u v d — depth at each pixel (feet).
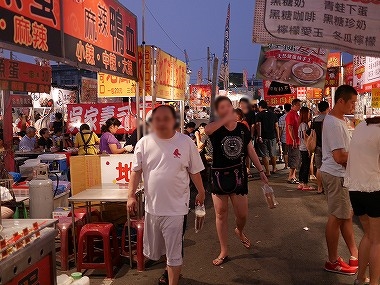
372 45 14.51
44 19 12.23
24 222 10.37
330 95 47.44
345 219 15.88
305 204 27.81
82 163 19.70
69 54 14.08
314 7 14.35
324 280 15.75
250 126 38.22
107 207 19.80
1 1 10.09
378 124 13.47
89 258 17.94
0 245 8.14
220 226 17.71
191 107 93.35
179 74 34.42
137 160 14.11
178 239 13.75
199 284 15.74
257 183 35.47
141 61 24.00
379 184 13.29
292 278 16.02
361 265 14.08
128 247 18.21
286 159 43.42
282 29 14.40
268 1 14.39
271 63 34.83
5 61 28.02
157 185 13.70
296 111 34.83
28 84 31.04
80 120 39.06
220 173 17.21
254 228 22.63
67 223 17.92
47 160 27.12
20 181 24.48
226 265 17.53
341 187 15.53
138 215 18.57
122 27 20.52
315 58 34.45
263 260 17.97
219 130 17.01
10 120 31.37
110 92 29.43
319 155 29.43
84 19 15.55
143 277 16.60
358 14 14.46
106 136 27.71
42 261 9.69
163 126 13.69
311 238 20.83
